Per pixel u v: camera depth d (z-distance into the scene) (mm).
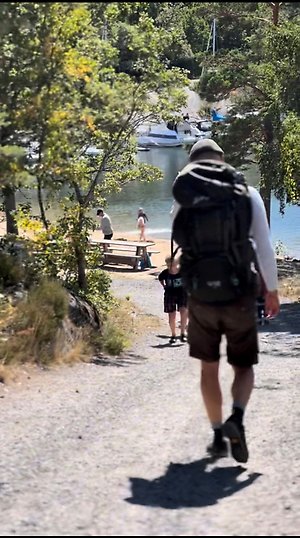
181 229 6250
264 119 36875
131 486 6527
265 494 6270
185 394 10680
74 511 5965
